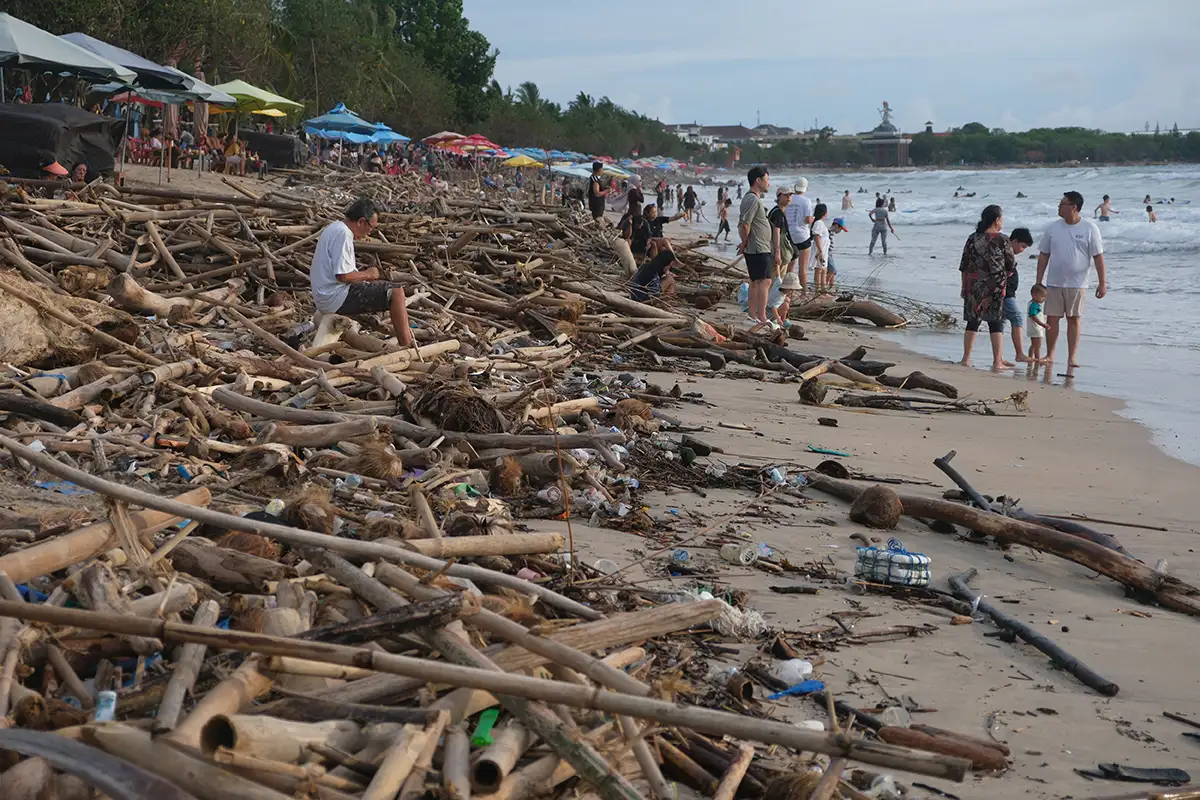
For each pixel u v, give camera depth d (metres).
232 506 4.84
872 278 25.62
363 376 7.70
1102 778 3.70
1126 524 7.09
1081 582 6.00
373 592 3.60
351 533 4.77
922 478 7.92
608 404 8.85
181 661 3.11
